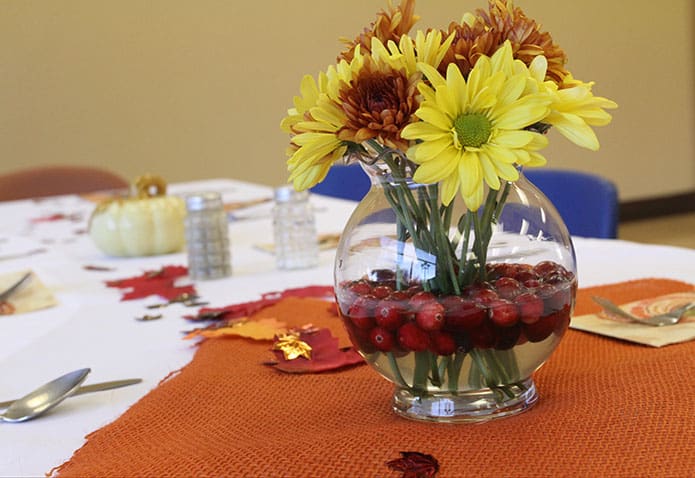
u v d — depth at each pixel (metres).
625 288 1.10
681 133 5.82
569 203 1.71
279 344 0.90
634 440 0.61
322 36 4.70
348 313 0.69
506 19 0.64
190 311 1.19
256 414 0.75
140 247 1.67
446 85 0.60
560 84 0.66
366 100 0.60
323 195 2.47
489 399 0.68
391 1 0.67
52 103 4.15
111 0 4.21
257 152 4.62
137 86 4.30
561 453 0.60
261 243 1.71
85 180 3.08
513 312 0.65
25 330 1.17
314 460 0.61
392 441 0.63
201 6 4.39
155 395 0.81
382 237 0.67
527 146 0.61
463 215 0.65
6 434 0.76
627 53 5.57
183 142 4.44
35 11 4.07
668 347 0.82
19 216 2.46
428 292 0.65
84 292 1.38
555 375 0.77
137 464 0.64
